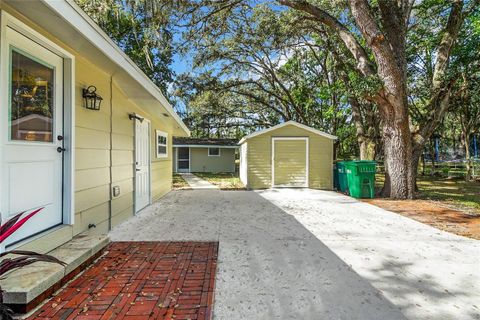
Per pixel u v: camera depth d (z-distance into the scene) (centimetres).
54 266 247
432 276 286
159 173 840
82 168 359
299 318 212
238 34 1342
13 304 202
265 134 1109
